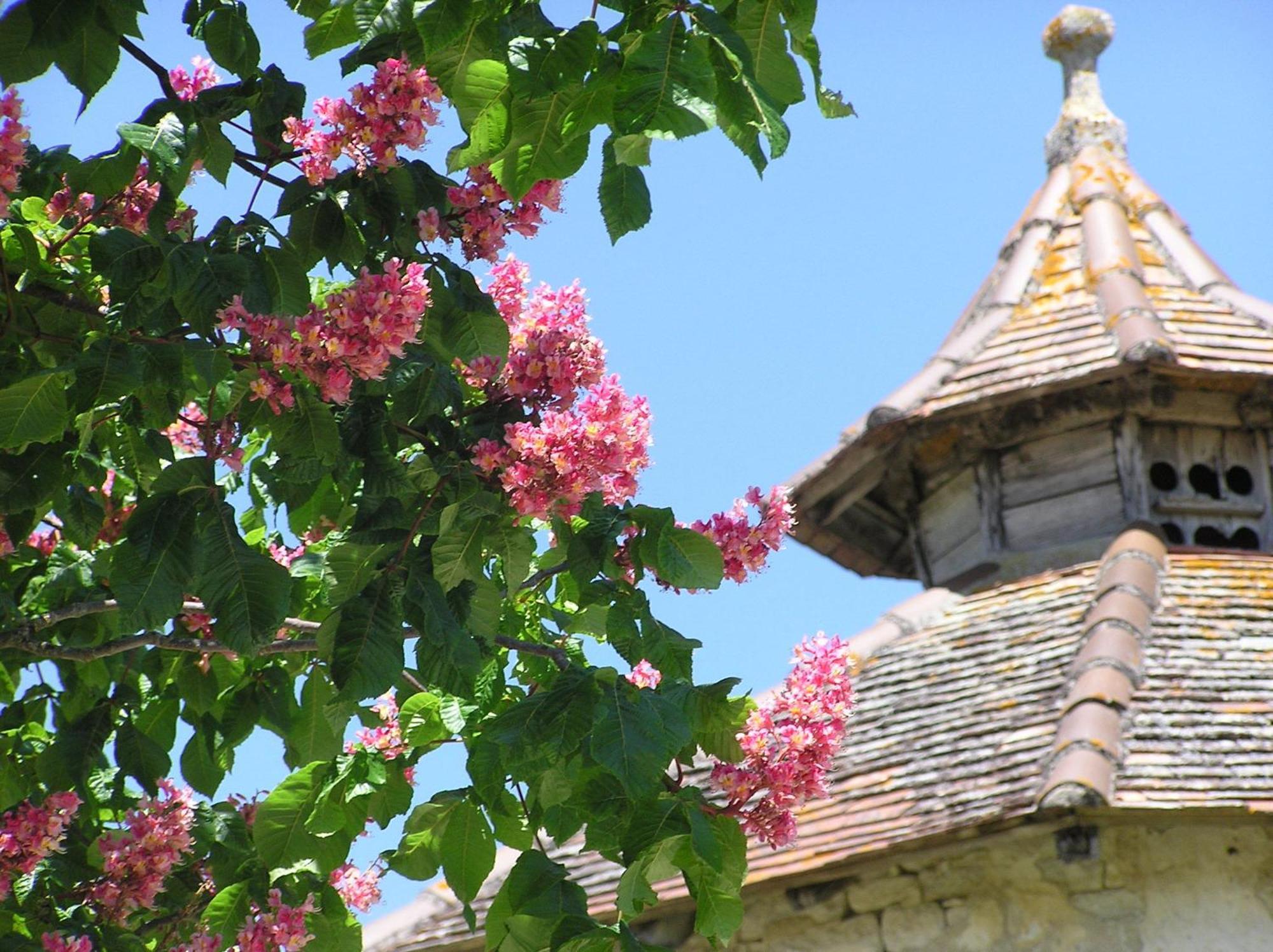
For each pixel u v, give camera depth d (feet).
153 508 13.80
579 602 15.43
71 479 16.02
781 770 15.19
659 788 14.34
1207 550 37.09
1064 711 31.76
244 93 15.12
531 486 14.76
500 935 14.82
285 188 15.08
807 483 40.50
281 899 17.54
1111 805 28.66
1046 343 39.88
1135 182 45.29
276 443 15.16
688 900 31.01
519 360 15.89
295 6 15.29
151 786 18.78
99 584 19.16
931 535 41.27
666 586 15.49
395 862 16.07
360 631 14.38
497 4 13.82
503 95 12.94
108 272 14.29
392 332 14.29
